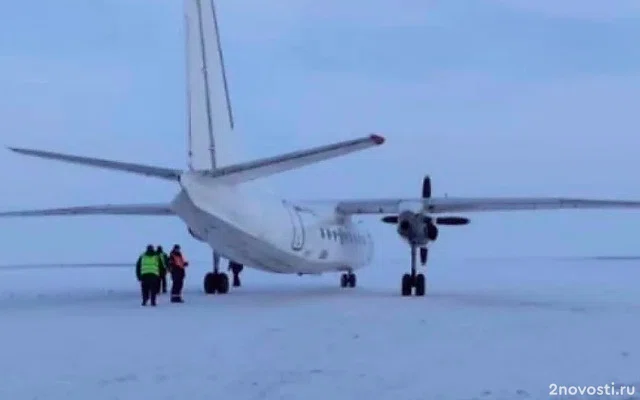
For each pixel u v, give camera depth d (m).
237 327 15.95
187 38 21.97
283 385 10.04
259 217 22.36
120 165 19.88
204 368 11.33
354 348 13.20
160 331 15.34
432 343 13.76
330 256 26.70
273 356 12.38
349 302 22.12
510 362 11.77
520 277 42.91
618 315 18.27
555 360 11.94
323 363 11.73
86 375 10.77
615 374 10.75
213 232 21.94
